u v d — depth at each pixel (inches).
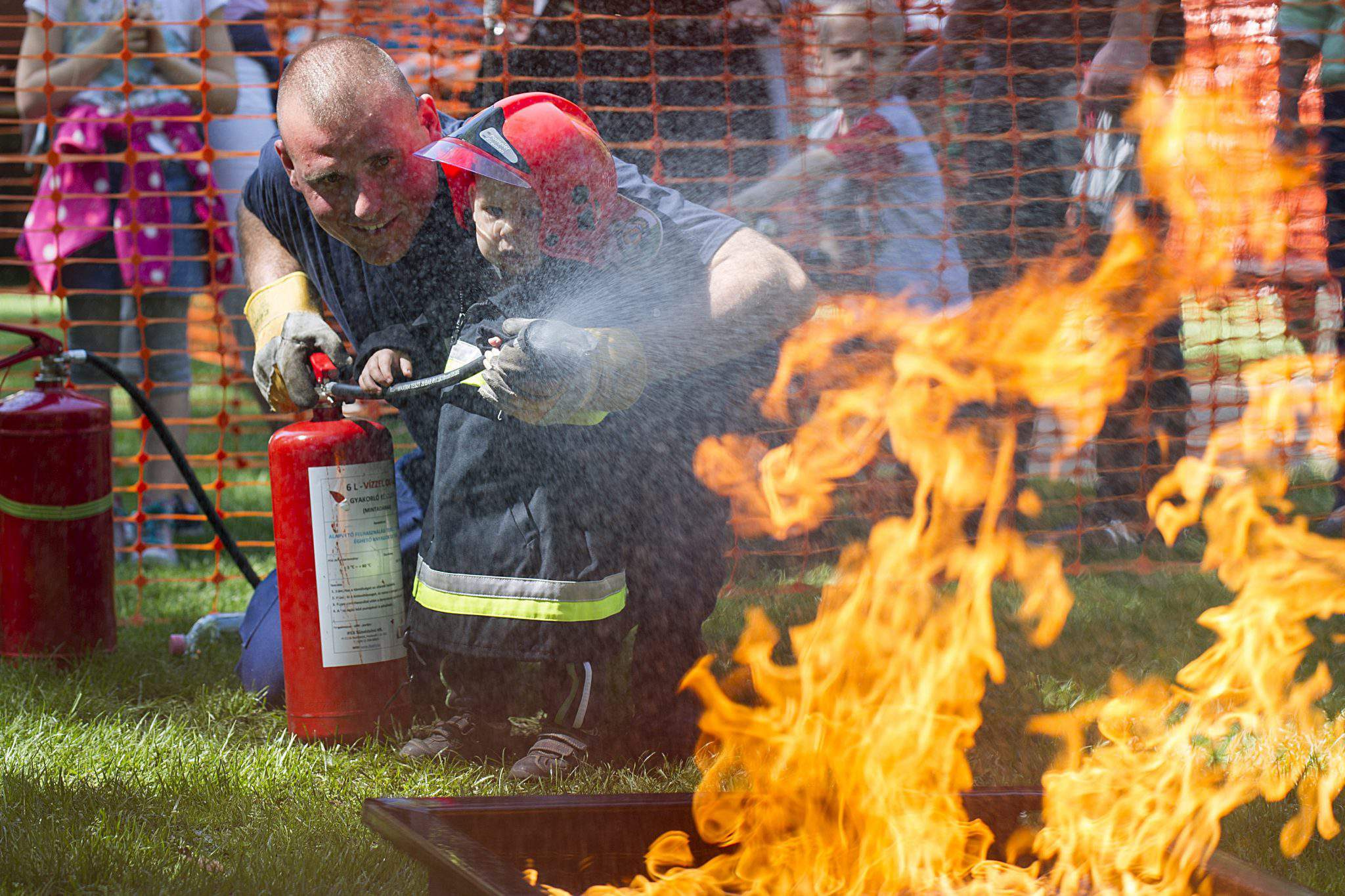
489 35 357.1
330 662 219.1
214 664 275.1
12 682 255.3
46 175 395.9
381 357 213.3
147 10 390.9
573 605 210.8
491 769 216.7
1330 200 411.2
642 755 220.1
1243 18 397.7
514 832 155.6
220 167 429.7
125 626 313.1
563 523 210.8
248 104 436.5
